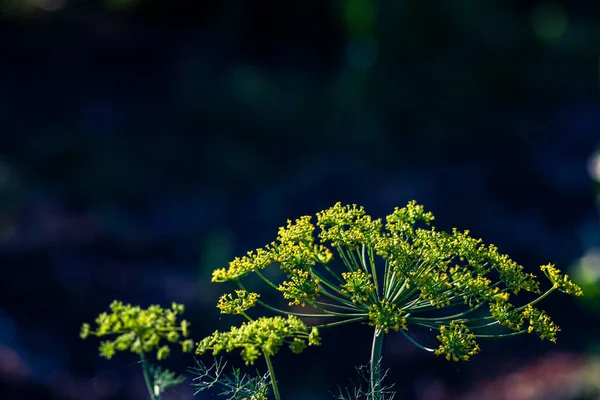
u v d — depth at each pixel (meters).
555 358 7.87
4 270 8.83
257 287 8.40
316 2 17.12
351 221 1.43
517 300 8.55
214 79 15.28
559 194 12.24
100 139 12.92
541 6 18.75
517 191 12.52
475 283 1.35
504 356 7.90
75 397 6.74
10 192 10.68
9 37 15.92
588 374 7.35
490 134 14.53
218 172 12.62
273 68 16.92
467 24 15.89
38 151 12.30
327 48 17.56
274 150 13.84
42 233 9.81
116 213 11.06
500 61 15.77
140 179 12.10
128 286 9.03
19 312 8.19
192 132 13.98
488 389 7.44
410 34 15.59
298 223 1.43
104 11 17.83
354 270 1.41
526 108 15.49
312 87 15.91
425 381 7.51
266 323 1.22
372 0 15.61
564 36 17.44
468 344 1.29
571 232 11.21
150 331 1.10
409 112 14.74
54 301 8.48
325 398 7.00
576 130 14.62
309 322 7.73
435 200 12.20
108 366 7.34
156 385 1.13
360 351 7.62
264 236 11.27
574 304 8.53
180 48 17.12
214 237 10.20
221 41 17.03
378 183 12.91
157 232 10.76
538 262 10.30
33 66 15.59
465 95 15.10
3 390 6.59
